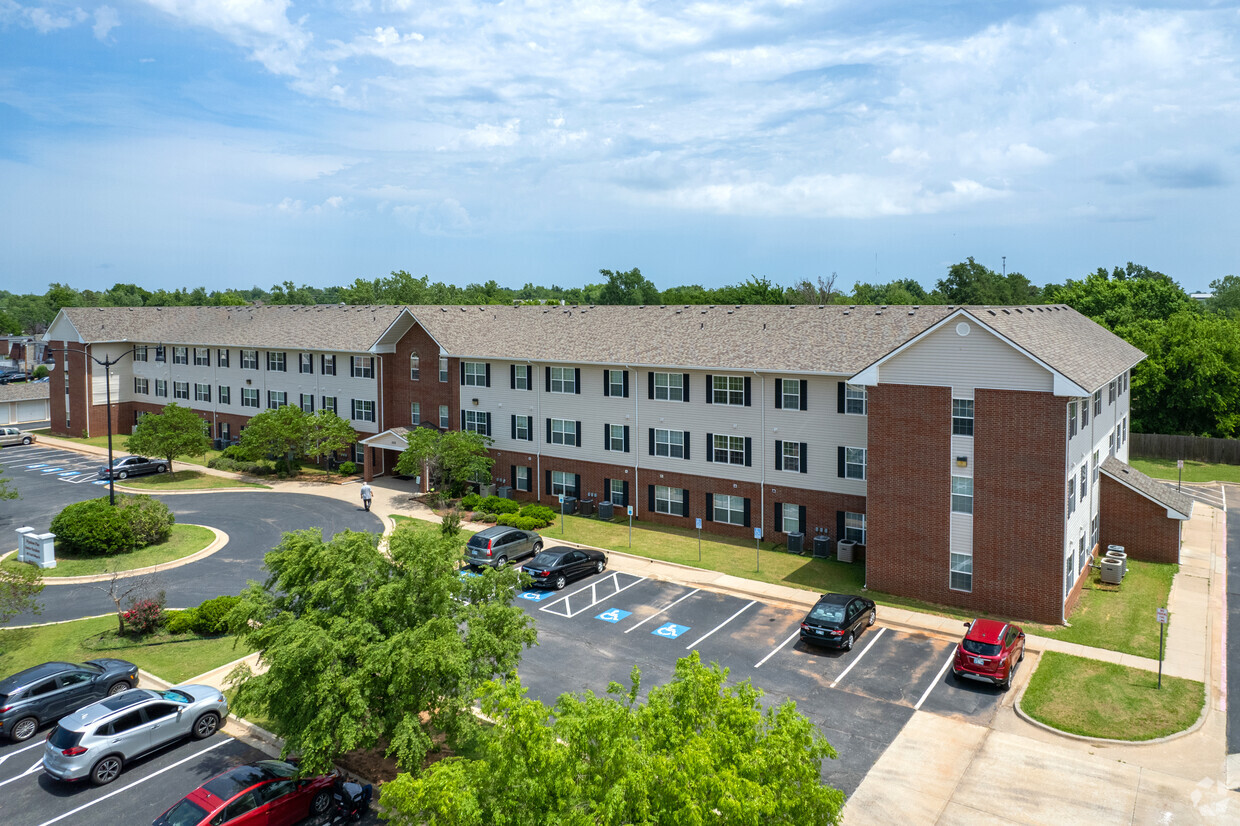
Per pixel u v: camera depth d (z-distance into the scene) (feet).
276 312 235.81
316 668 58.29
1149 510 123.65
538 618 102.01
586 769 42.80
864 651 91.56
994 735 73.51
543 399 158.61
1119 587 111.65
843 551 123.03
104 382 247.70
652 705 46.47
